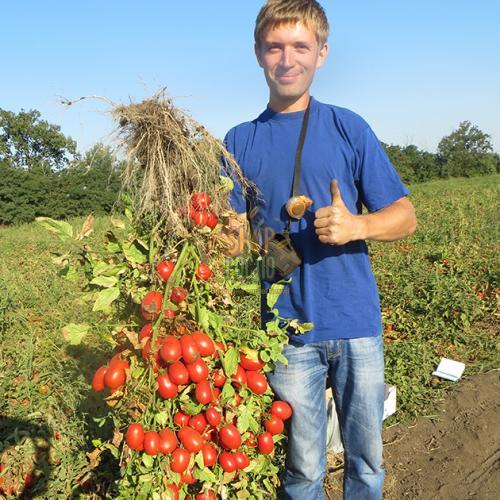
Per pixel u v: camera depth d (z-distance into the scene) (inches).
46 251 290.7
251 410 51.4
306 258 57.7
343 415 60.4
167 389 46.1
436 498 82.5
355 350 57.8
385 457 93.1
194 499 51.3
